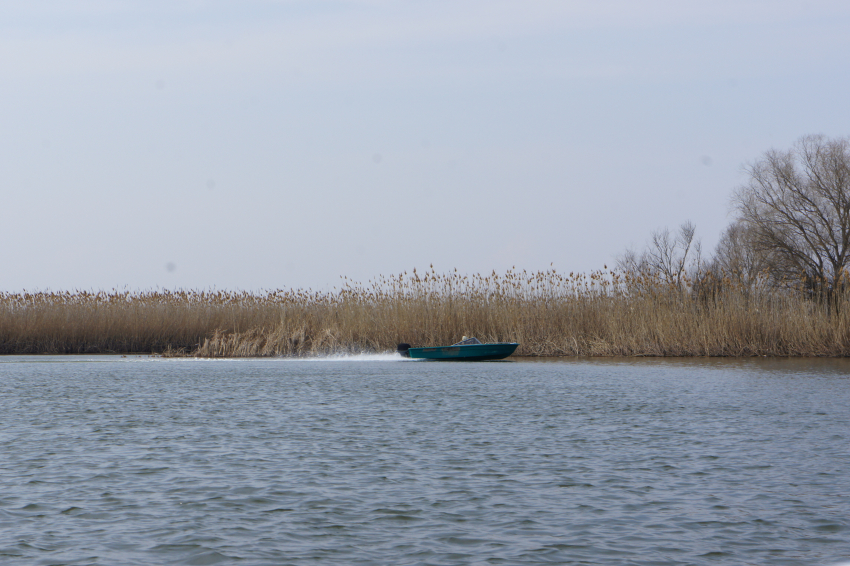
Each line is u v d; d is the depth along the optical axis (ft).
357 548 39.52
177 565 37.37
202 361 167.73
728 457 60.34
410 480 53.06
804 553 38.65
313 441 67.87
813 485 51.44
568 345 168.86
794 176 244.22
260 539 40.93
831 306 164.04
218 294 192.44
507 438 69.10
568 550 39.06
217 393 105.81
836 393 102.37
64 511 45.88
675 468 56.54
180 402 95.81
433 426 76.13
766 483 51.98
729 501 47.60
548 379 124.36
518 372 137.18
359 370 144.05
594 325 171.94
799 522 43.45
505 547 39.55
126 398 100.17
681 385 113.60
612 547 39.50
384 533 41.83
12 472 55.72
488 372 137.39
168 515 45.11
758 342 162.30
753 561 37.58
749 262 261.03
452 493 49.60
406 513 45.34
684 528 42.45
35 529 42.60
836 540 40.50
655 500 47.91
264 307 190.08
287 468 56.80
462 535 41.42
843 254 239.30
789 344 161.38
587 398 98.27
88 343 187.62
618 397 99.04
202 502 47.75
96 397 101.30
